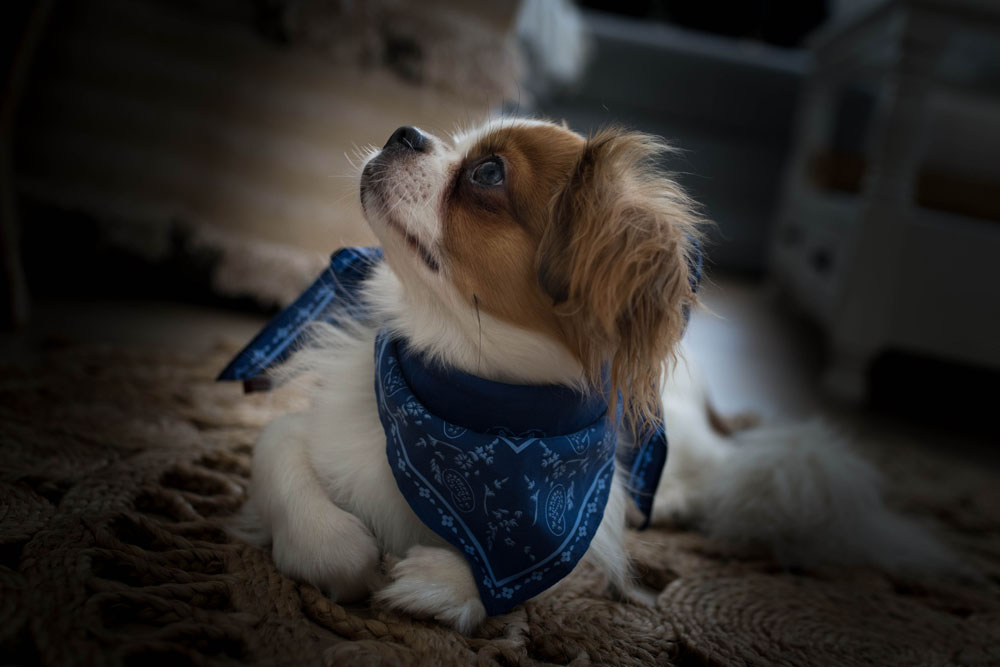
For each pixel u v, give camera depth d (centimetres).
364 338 178
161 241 344
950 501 278
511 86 358
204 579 140
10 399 208
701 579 189
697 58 639
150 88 347
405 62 351
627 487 185
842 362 407
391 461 150
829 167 500
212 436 212
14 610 116
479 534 148
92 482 168
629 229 141
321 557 143
